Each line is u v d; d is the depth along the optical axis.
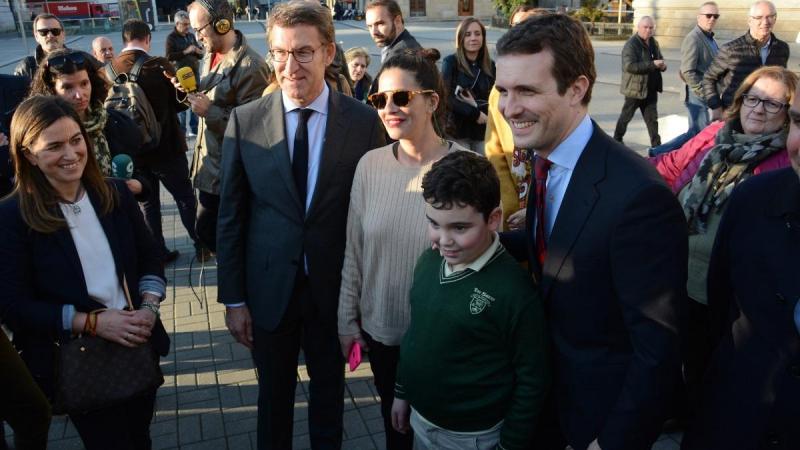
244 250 2.52
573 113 1.53
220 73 3.98
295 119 2.37
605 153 1.53
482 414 1.82
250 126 2.37
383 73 2.07
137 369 2.14
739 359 1.63
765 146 2.48
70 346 2.03
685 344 1.48
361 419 3.15
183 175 5.03
